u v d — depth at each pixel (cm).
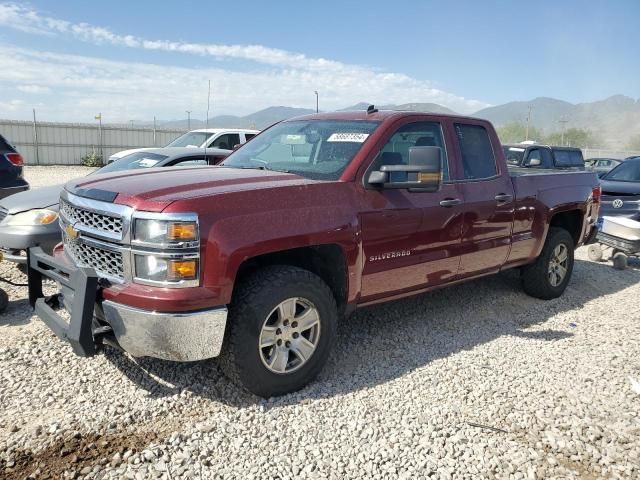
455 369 421
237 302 340
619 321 563
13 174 795
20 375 376
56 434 308
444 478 288
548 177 594
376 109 477
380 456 303
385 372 412
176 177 379
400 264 432
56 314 361
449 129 490
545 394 386
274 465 290
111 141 3456
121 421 325
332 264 395
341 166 409
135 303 314
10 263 664
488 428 338
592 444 326
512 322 544
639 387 399
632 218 997
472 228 491
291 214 354
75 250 370
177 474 278
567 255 633
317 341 375
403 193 429
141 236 316
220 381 378
